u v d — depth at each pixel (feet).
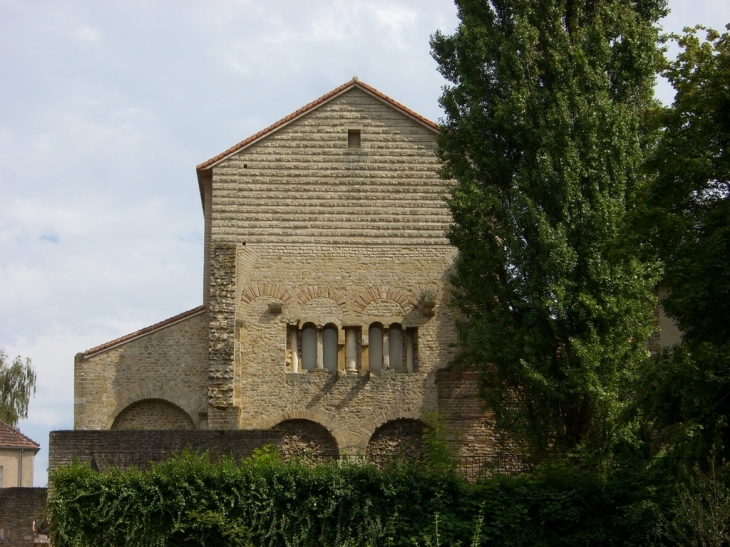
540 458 96.32
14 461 212.43
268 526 90.02
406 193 140.77
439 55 114.52
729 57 82.89
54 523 91.71
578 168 101.76
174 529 89.81
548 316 99.76
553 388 98.48
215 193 140.05
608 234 99.50
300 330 137.69
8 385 244.01
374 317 137.59
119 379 136.77
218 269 135.74
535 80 107.65
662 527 83.41
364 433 134.41
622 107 103.55
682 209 83.61
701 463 79.30
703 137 81.71
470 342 103.76
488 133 108.78
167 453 111.65
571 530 87.66
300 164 141.08
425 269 138.92
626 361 98.53
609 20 108.99
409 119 142.31
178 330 137.90
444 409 128.57
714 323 80.23
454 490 89.45
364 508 88.99
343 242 139.44
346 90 142.92
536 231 102.53
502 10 112.88
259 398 135.13
